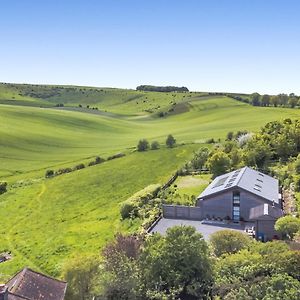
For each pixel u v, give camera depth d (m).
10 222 93.00
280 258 42.69
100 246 72.12
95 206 98.69
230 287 40.75
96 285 45.09
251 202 72.50
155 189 94.69
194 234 46.81
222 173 101.31
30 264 70.00
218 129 196.50
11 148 163.62
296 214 69.19
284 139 106.50
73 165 140.50
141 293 43.16
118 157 145.00
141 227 73.44
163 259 44.81
